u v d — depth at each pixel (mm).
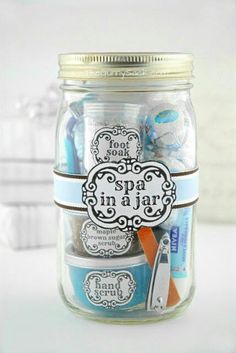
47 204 737
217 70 713
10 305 589
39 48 739
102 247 512
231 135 720
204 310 577
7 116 745
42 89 753
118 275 513
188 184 518
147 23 735
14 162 734
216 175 718
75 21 735
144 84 501
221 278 638
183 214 520
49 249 714
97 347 540
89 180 507
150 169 504
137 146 500
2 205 728
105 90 500
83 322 548
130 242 511
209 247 683
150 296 519
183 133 512
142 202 507
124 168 502
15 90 746
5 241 714
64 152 520
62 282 542
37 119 747
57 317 565
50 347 544
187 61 515
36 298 591
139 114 500
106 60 496
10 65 741
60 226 538
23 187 735
